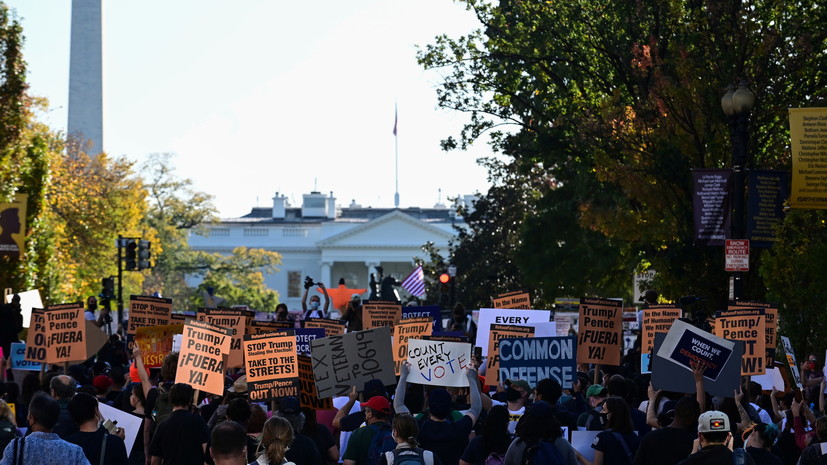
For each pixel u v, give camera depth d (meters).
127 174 73.62
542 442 10.26
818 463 10.87
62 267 59.19
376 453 11.33
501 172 68.88
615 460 11.02
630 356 23.17
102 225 67.31
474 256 68.81
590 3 33.97
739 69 26.98
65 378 12.65
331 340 13.83
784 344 15.55
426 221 143.75
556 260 46.84
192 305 113.62
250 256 119.62
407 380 14.05
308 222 141.38
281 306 25.28
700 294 27.52
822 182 21.80
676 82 28.14
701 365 11.86
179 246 116.38
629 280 46.50
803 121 21.88
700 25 27.80
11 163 40.31
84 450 10.86
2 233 38.00
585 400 15.51
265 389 13.46
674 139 27.88
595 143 31.09
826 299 22.03
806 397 15.71
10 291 35.44
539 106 40.22
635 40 32.59
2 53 38.75
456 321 24.05
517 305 20.69
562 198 47.19
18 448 9.34
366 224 134.12
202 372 13.52
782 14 27.44
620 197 35.84
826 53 28.09
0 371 16.17
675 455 10.45
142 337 17.38
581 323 16.88
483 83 40.44
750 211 23.20
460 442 11.62
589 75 36.19
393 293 48.06
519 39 37.62
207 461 11.57
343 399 15.05
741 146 21.27
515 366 14.11
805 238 22.89
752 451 10.74
